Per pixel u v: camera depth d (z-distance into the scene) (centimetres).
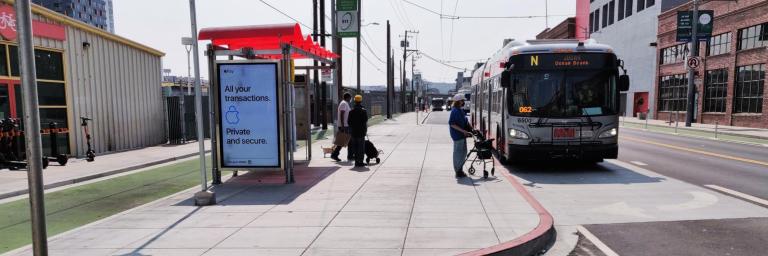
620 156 1398
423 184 895
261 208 701
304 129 1412
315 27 2644
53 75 1327
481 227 582
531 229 570
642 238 577
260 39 928
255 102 911
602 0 5156
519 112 1077
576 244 561
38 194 394
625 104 4653
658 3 3938
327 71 2214
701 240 563
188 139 1964
